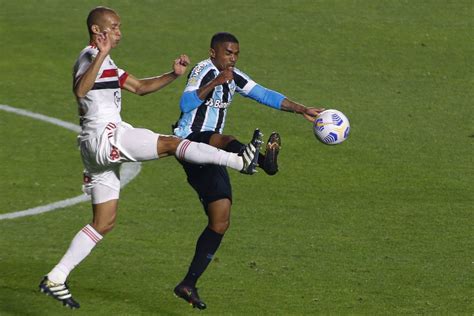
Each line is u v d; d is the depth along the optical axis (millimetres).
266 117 57938
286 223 42938
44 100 61531
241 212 44312
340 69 65875
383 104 59938
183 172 49906
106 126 29344
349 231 41938
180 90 62688
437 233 41531
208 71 31875
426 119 57625
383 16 74688
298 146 53469
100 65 28406
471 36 71062
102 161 29391
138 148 28938
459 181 48406
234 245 40156
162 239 40969
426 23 73312
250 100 60531
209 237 31812
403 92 62031
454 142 54031
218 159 28406
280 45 69812
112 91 29750
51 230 42188
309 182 48438
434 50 68875
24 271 37062
